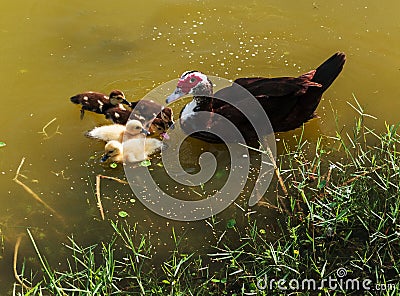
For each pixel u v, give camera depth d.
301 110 7.98
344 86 8.76
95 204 7.30
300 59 9.20
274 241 6.80
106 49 9.27
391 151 7.69
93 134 7.97
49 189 7.46
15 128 8.14
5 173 7.62
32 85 8.70
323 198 7.04
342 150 7.89
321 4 10.02
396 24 9.66
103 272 6.14
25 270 6.62
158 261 6.67
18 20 9.69
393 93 8.65
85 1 10.04
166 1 10.05
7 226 7.05
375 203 6.75
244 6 9.98
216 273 6.51
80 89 8.66
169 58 9.15
